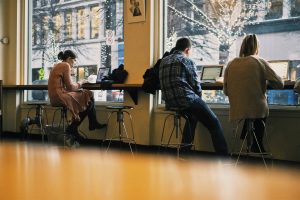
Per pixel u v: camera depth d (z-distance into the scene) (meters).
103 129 5.80
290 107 4.33
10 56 7.03
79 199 2.09
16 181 2.48
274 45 4.55
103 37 6.14
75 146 5.27
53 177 2.64
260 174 3.38
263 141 4.41
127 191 2.29
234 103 3.70
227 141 4.69
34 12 7.05
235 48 4.85
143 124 5.38
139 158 4.32
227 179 2.87
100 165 3.41
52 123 6.23
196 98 4.11
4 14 7.04
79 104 5.14
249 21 4.74
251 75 3.61
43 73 6.94
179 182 2.62
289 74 4.38
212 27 5.04
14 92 6.96
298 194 2.34
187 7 5.25
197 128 4.87
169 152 5.00
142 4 5.40
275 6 4.54
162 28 5.44
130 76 5.52
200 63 5.14
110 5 6.05
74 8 6.53
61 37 6.71
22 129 6.17
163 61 4.27
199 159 4.39
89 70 6.34
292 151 4.27
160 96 5.36
